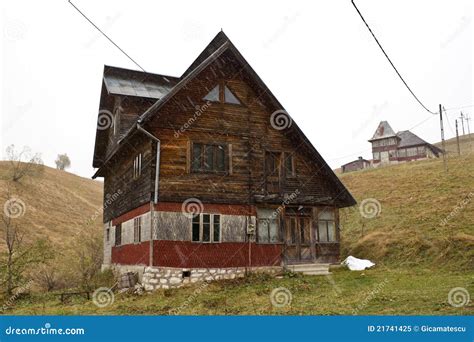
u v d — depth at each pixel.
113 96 23.23
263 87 20.25
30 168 63.97
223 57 19.98
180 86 17.97
